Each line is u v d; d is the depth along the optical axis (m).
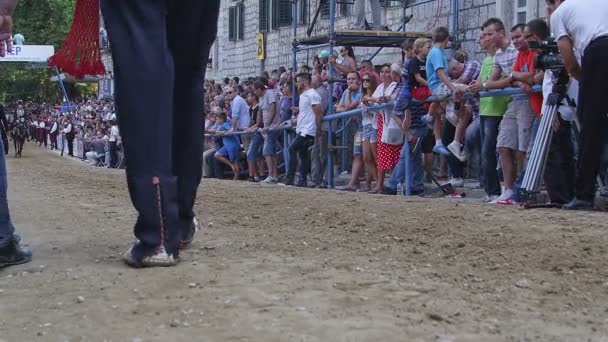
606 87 6.12
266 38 23.61
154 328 2.66
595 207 6.57
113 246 4.43
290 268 3.61
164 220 3.71
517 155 7.76
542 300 3.08
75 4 4.12
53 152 40.06
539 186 6.71
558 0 7.34
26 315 2.91
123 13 3.72
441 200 7.43
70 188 9.62
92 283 3.37
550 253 4.11
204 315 2.80
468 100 8.64
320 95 12.12
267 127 13.09
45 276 3.57
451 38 13.37
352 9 18.03
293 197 7.77
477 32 13.39
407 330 2.59
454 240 4.59
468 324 2.69
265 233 4.96
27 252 3.97
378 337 2.51
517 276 3.54
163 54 3.76
